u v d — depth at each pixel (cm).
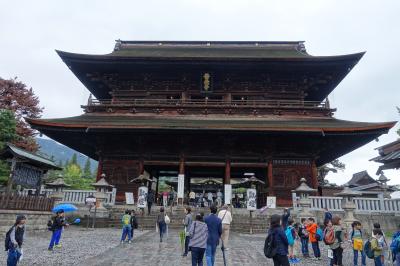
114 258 1432
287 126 3300
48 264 1285
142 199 2836
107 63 3969
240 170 4191
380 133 3288
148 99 4103
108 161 3684
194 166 3716
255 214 3014
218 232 1130
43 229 2472
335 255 1376
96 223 2859
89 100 4025
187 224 1534
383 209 2859
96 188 3064
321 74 4031
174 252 1608
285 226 1742
